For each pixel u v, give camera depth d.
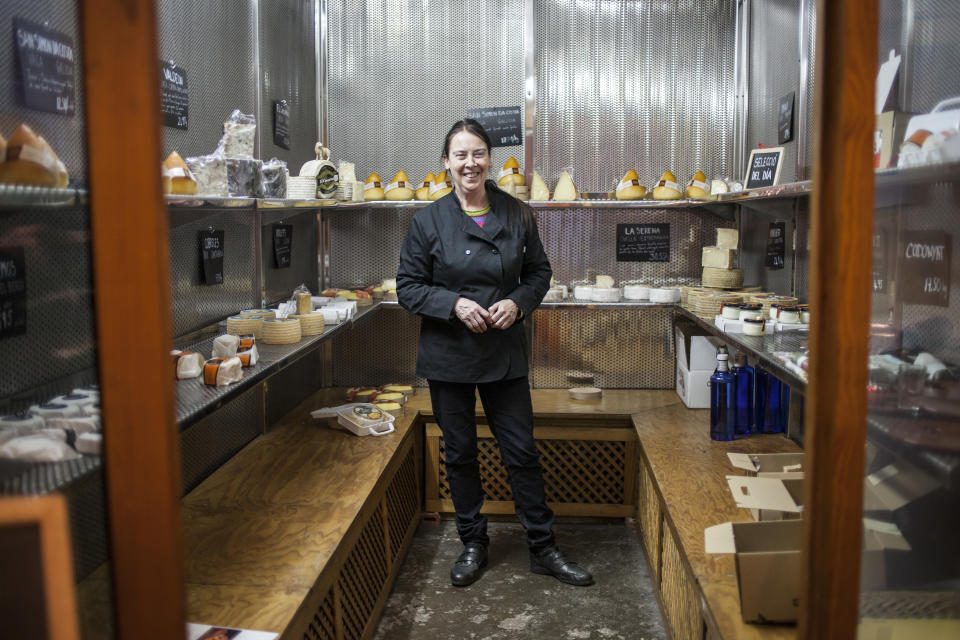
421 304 2.82
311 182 3.01
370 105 4.07
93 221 0.98
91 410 1.31
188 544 2.15
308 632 1.96
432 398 3.02
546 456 3.64
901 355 1.38
